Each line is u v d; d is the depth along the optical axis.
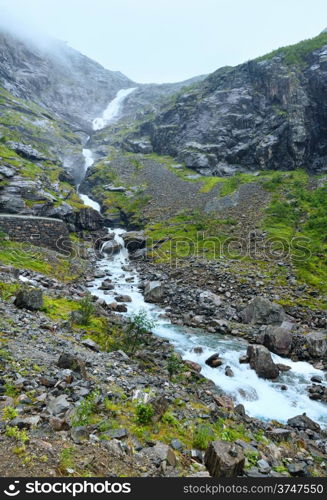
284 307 31.36
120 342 21.27
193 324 28.89
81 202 72.69
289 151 88.62
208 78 136.25
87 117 196.50
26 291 21.77
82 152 123.06
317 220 54.72
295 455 11.92
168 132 121.25
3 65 154.12
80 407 9.67
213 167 97.00
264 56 112.88
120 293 37.25
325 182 73.62
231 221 59.84
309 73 94.94
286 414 16.61
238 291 35.16
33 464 7.09
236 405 16.41
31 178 62.41
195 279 39.31
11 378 11.12
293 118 89.62
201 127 111.62
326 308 31.64
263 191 72.25
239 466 8.94
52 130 131.00
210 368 20.89
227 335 26.95
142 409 10.72
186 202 75.19
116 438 9.09
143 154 122.88
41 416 9.00
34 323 18.95
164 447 9.07
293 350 24.58
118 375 14.76
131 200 81.06
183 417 12.16
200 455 9.56
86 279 41.03
